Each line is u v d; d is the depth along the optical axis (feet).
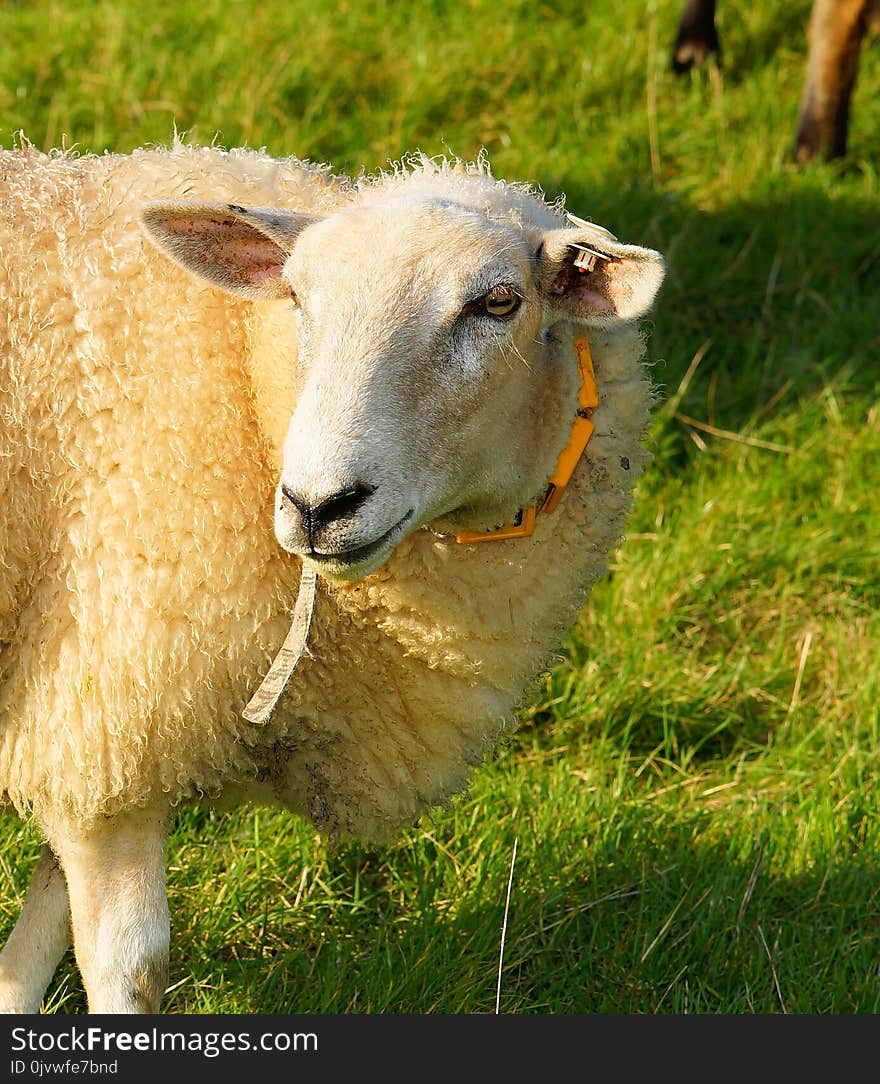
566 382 19.38
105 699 18.56
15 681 19.04
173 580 18.45
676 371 37.01
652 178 42.68
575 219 19.63
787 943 23.80
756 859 25.08
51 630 18.72
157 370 18.80
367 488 16.53
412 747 20.66
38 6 48.29
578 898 24.49
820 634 31.50
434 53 46.19
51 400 18.62
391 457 16.84
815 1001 22.75
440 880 24.67
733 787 27.86
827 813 25.90
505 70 46.03
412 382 17.26
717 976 23.20
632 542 32.58
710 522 33.01
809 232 41.65
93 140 40.19
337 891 24.84
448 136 43.47
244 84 43.34
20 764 19.21
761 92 46.93
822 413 36.17
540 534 19.86
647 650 30.09
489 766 27.02
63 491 18.57
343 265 17.46
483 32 47.67
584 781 27.14
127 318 18.93
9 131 39.55
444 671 20.22
